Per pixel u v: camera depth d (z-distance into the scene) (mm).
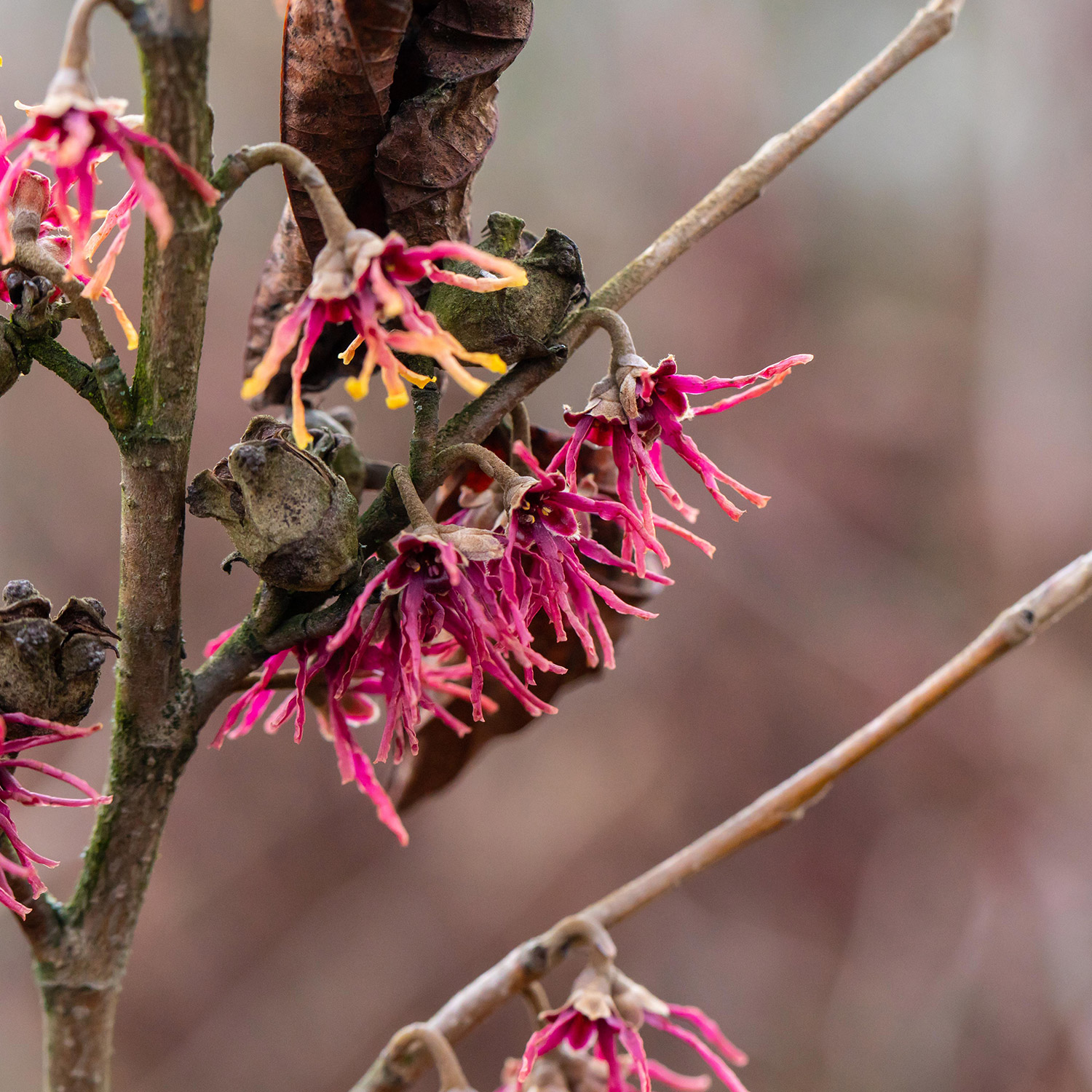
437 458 639
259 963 2451
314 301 622
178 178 622
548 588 634
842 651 2979
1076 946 2486
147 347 629
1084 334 2938
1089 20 2885
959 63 3545
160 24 617
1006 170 3109
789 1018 2617
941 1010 2490
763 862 2867
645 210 3482
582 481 660
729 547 3086
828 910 2799
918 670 2941
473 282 623
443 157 641
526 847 2750
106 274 627
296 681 641
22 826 1920
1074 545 2906
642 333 3371
